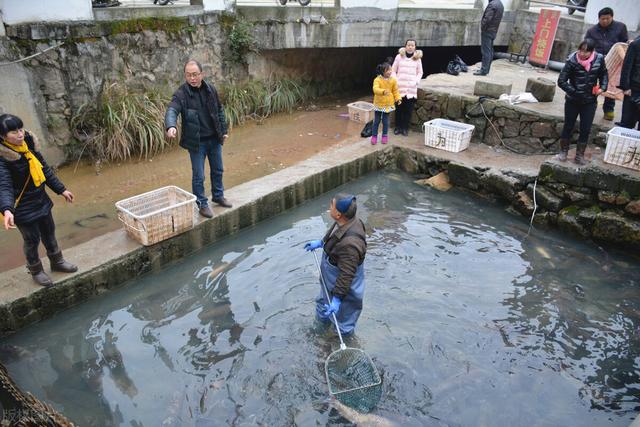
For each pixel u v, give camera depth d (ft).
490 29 32.37
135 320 16.16
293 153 27.81
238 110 32.22
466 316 16.51
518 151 26.84
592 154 23.21
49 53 23.09
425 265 19.19
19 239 18.86
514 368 14.52
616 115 25.75
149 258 18.15
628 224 20.38
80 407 12.97
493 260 19.77
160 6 27.37
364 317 16.25
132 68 26.76
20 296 15.12
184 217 18.52
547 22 35.04
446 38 37.17
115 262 17.15
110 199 21.99
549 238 21.66
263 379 13.91
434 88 29.86
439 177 26.35
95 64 24.95
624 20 32.04
